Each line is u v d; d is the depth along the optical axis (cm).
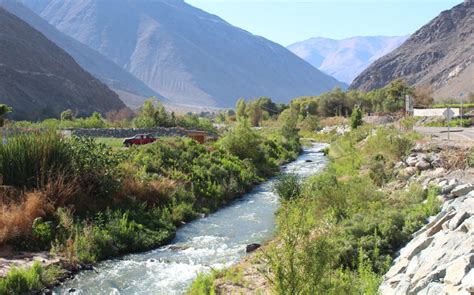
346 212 1540
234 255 1555
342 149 4138
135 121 5922
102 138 4625
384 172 2289
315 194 1717
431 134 3447
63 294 1220
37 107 14150
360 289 946
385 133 3078
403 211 1423
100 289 1262
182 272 1398
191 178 2477
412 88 11119
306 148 5775
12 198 1656
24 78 15488
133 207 1930
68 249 1465
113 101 19388
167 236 1761
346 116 10706
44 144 1822
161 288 1271
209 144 3606
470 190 1479
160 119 5975
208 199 2370
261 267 1304
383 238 1249
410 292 856
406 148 2609
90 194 1855
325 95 12325
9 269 1303
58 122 5519
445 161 2108
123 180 2020
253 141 3541
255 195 2670
